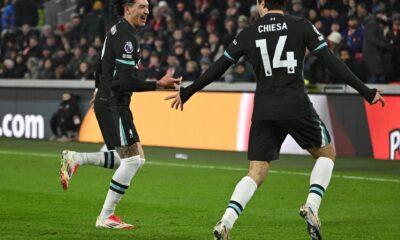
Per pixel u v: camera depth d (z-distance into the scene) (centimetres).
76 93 4169
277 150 1560
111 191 1823
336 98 3388
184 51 4219
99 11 4925
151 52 4259
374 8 4069
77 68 4550
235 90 3609
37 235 1747
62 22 5850
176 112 3775
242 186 1504
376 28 3662
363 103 3322
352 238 1750
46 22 5897
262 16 1544
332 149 1576
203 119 3681
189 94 1561
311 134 1533
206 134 3669
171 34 4425
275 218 2008
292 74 1512
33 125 4312
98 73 1838
